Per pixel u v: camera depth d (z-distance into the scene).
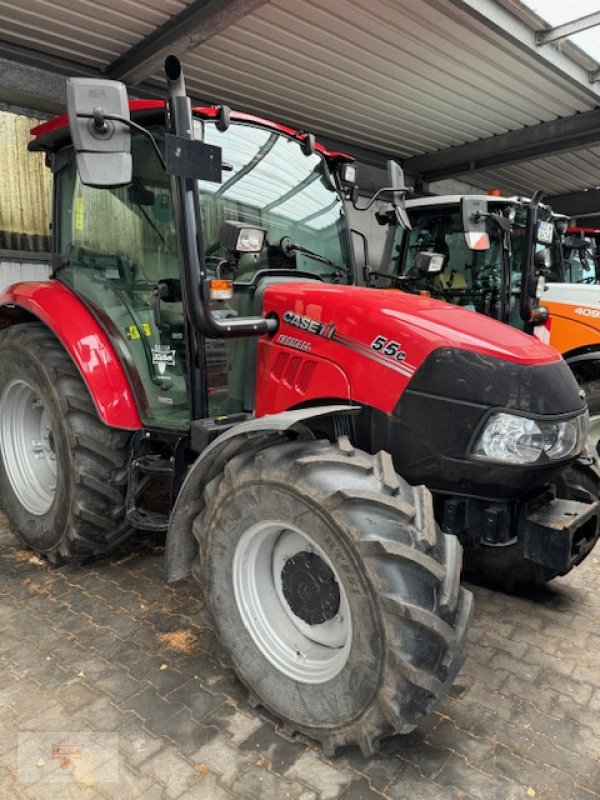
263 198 2.69
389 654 1.65
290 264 2.79
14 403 3.29
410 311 2.24
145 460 2.79
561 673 2.33
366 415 2.21
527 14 5.07
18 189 5.52
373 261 6.06
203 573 2.15
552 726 2.05
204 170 2.11
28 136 5.49
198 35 4.57
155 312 2.56
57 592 2.85
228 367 2.59
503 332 2.23
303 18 4.88
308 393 2.32
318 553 1.93
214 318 2.25
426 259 3.57
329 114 7.05
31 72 5.02
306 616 2.00
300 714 1.92
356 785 1.80
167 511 3.46
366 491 1.75
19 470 3.28
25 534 3.16
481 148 8.23
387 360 2.15
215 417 2.51
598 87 6.48
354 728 1.78
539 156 8.02
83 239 2.97
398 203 3.01
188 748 1.93
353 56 5.59
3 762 1.87
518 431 2.02
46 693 2.16
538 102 6.90
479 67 5.93
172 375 2.68
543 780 1.83
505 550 2.81
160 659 2.37
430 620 1.63
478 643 2.52
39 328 3.13
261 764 1.87
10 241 5.54
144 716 2.06
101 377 2.71
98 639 2.48
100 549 2.95
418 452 2.13
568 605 2.83
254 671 2.04
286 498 1.84
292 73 5.88
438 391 2.07
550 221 5.79
